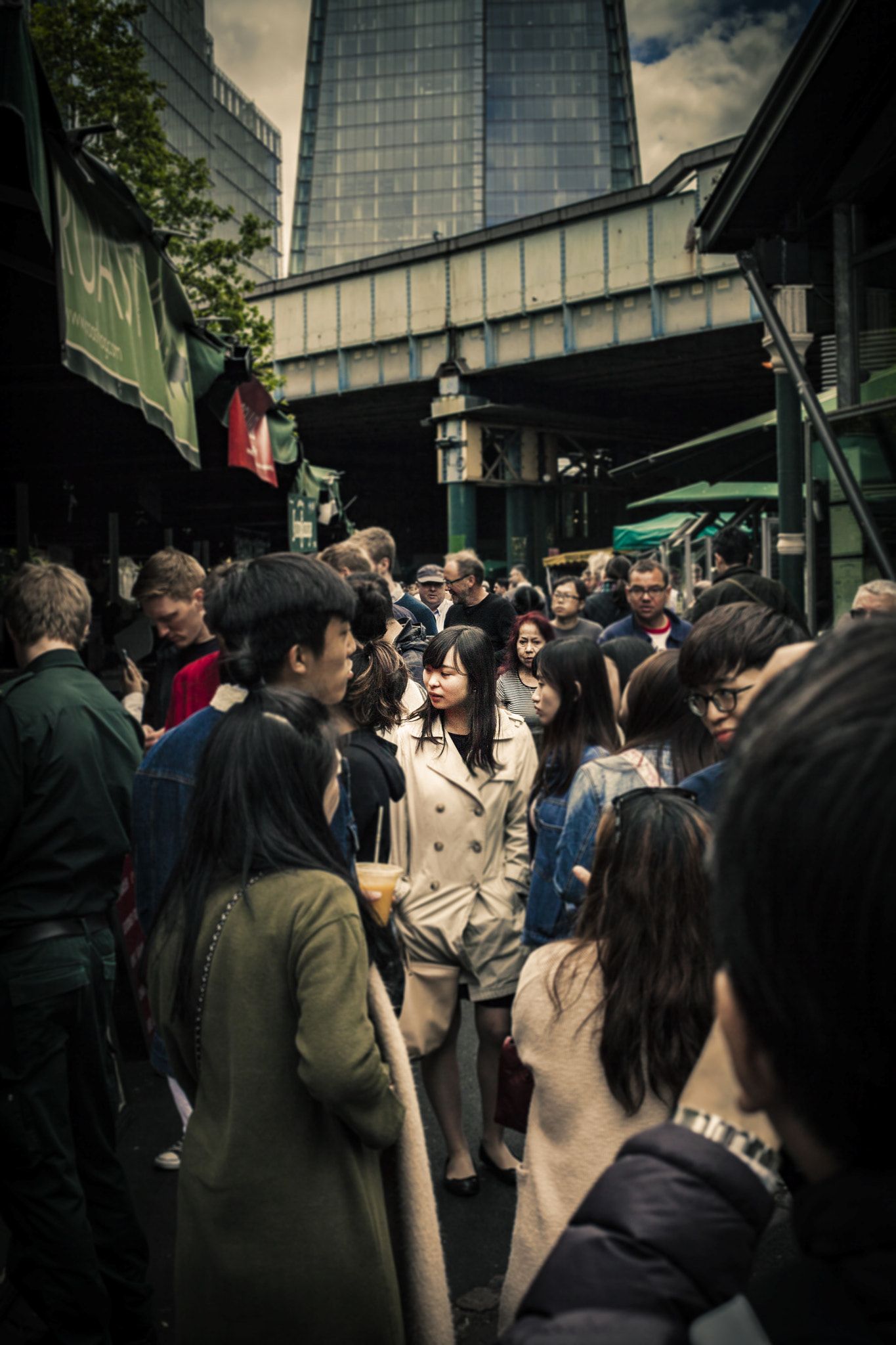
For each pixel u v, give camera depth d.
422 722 3.31
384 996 1.88
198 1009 1.72
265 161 127.12
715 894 0.48
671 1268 0.51
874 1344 0.41
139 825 2.27
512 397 45.59
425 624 5.12
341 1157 1.68
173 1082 2.78
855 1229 0.43
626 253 36.78
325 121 110.94
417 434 57.25
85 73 19.12
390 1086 1.75
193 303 21.14
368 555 4.63
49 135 3.33
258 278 115.88
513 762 3.30
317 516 11.24
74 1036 2.49
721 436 10.02
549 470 48.97
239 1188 1.63
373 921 1.88
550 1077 1.79
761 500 16.19
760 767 0.45
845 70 6.27
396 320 43.59
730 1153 0.55
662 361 40.84
